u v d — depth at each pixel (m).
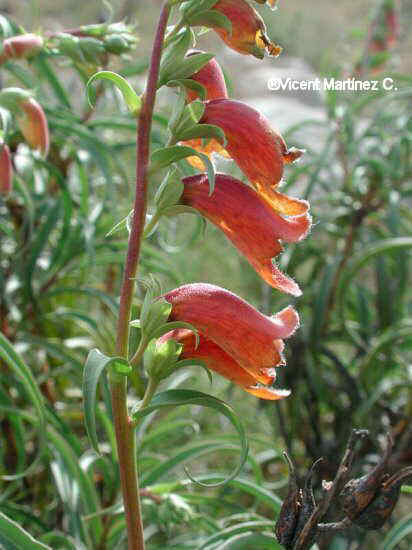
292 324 0.23
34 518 0.37
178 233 0.66
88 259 0.39
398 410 0.48
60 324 0.47
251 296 0.67
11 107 0.29
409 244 0.44
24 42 0.31
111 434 0.35
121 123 0.41
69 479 0.35
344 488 0.23
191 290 0.23
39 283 0.42
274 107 0.90
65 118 0.39
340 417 0.50
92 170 0.49
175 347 0.23
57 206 0.40
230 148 0.23
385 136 0.54
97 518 0.34
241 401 0.60
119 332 0.23
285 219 0.23
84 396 0.22
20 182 0.37
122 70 0.41
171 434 0.49
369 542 0.46
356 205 0.51
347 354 0.65
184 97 0.22
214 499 0.34
